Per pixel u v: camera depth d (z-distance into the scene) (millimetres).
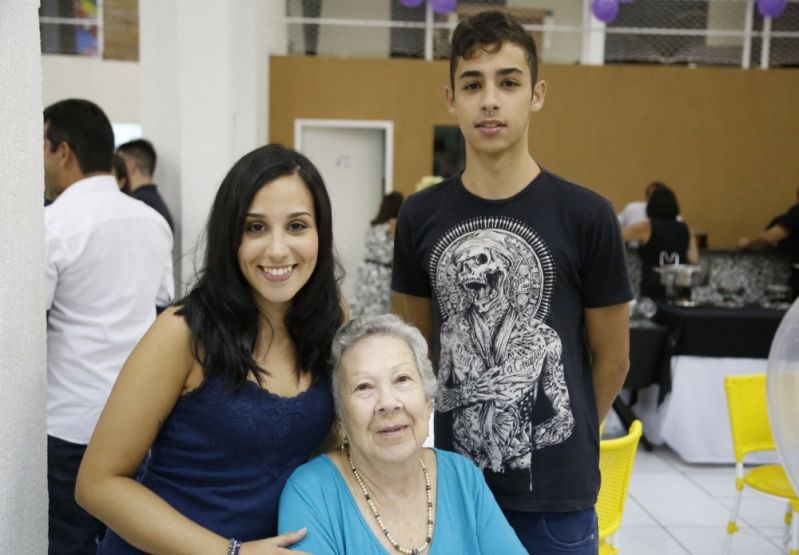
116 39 7477
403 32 7629
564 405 1583
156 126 4398
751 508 3859
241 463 1312
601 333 1676
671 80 7309
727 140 7367
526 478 1583
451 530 1429
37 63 1158
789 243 5309
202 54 4207
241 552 1235
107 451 1242
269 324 1352
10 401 1059
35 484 1178
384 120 7395
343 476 1414
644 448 4742
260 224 1279
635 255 5293
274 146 1332
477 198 1623
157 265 2178
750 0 7379
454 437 1649
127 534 1236
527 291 1587
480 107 1537
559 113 7328
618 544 3426
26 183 1111
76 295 2002
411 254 1763
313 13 7617
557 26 7523
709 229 7453
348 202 7672
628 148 7367
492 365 1610
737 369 4387
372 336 1415
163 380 1261
